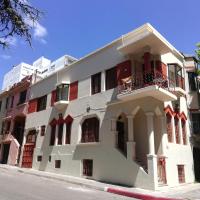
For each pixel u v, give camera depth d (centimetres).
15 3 515
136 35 1492
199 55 1758
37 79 2589
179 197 1018
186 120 1641
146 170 1292
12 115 2705
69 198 885
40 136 2144
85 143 1627
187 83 1756
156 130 1378
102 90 1628
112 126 1476
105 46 1708
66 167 1739
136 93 1309
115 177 1357
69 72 2020
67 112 1898
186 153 1538
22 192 958
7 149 2664
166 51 1460
